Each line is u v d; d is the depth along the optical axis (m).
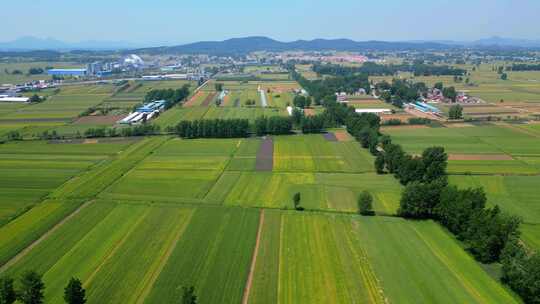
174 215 84.94
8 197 95.94
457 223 73.00
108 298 57.50
